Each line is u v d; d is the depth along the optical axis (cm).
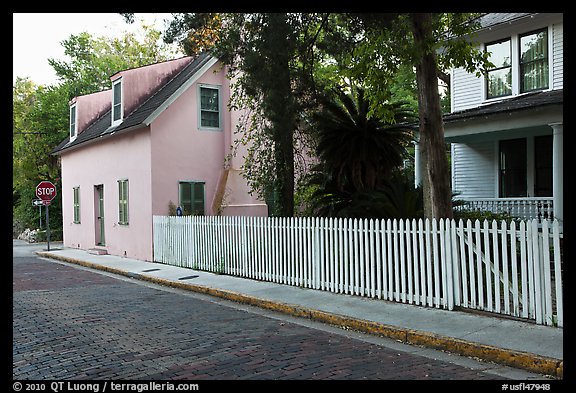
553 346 641
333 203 1304
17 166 3416
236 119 1878
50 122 3316
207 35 1395
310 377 575
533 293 755
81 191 2353
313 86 1327
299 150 1529
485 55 960
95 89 3650
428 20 956
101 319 906
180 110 1800
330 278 1075
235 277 1330
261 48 1197
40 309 1004
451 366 623
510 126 1430
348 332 807
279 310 973
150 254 1769
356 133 1293
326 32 1265
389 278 953
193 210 1814
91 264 1770
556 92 1495
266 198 1582
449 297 859
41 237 3253
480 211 1530
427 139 959
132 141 1862
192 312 972
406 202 1146
